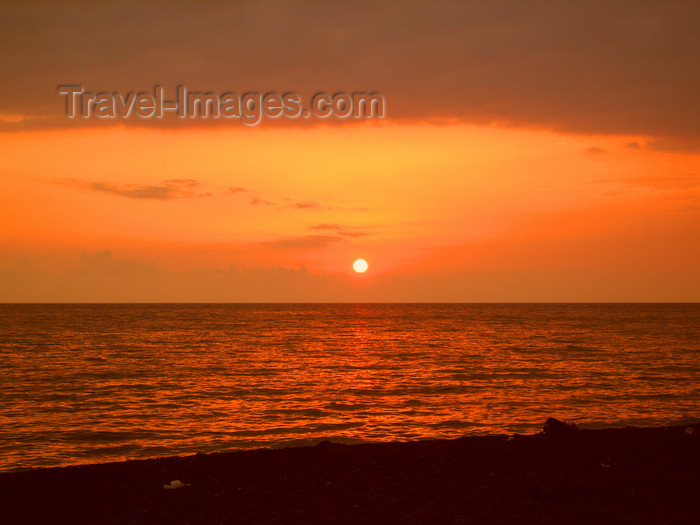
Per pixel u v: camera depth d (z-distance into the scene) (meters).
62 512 9.43
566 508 8.64
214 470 11.85
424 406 23.70
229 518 8.91
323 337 73.94
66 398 26.39
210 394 27.47
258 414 22.22
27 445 17.42
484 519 8.36
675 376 33.31
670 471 10.24
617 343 61.25
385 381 32.00
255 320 130.75
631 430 13.99
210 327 98.06
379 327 101.00
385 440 17.69
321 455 12.91
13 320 120.44
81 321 117.56
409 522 8.40
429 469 11.38
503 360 44.03
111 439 18.12
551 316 157.62
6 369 38.06
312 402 24.95
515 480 10.24
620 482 9.71
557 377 33.25
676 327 96.44
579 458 11.45
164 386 30.31
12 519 9.12
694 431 13.44
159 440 17.97
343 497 9.79
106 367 39.50
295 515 8.95
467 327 100.25
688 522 7.83
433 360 44.44
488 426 19.66
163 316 152.88
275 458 12.77
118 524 8.82
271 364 41.75
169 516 9.11
